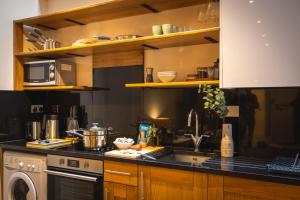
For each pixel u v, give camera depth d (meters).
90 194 2.27
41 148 2.54
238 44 2.01
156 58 2.73
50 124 3.04
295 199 1.57
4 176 2.81
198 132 2.50
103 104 3.00
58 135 3.09
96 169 2.24
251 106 2.25
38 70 3.02
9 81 3.02
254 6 1.96
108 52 2.94
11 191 2.75
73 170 2.36
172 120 2.62
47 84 2.96
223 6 2.07
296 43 1.84
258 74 1.95
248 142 2.26
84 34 3.15
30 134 3.09
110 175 2.17
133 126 2.82
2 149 2.85
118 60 2.91
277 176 1.62
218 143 2.42
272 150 2.17
